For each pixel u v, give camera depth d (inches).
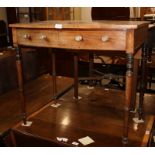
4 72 90.9
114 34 48.4
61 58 120.8
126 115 52.0
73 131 60.8
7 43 129.7
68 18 158.4
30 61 108.3
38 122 65.8
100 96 83.7
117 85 100.7
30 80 107.2
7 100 81.8
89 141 56.2
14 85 95.7
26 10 140.7
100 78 85.3
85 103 78.1
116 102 78.0
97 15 103.7
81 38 51.6
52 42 55.9
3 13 143.0
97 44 50.8
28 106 76.0
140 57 64.2
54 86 79.7
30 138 60.2
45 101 80.1
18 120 67.0
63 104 77.6
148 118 67.1
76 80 80.3
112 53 86.7
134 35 47.2
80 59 108.4
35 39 57.8
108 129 61.4
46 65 119.4
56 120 66.7
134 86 67.6
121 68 105.5
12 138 62.9
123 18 100.3
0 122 65.8
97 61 108.5
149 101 80.0
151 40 81.0
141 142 55.2
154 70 108.5
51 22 63.1
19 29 59.1
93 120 66.4
